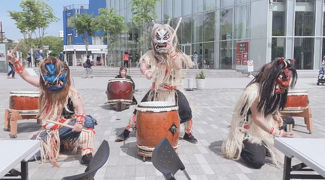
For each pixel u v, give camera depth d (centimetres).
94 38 5938
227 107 1012
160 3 3419
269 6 2353
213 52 2906
